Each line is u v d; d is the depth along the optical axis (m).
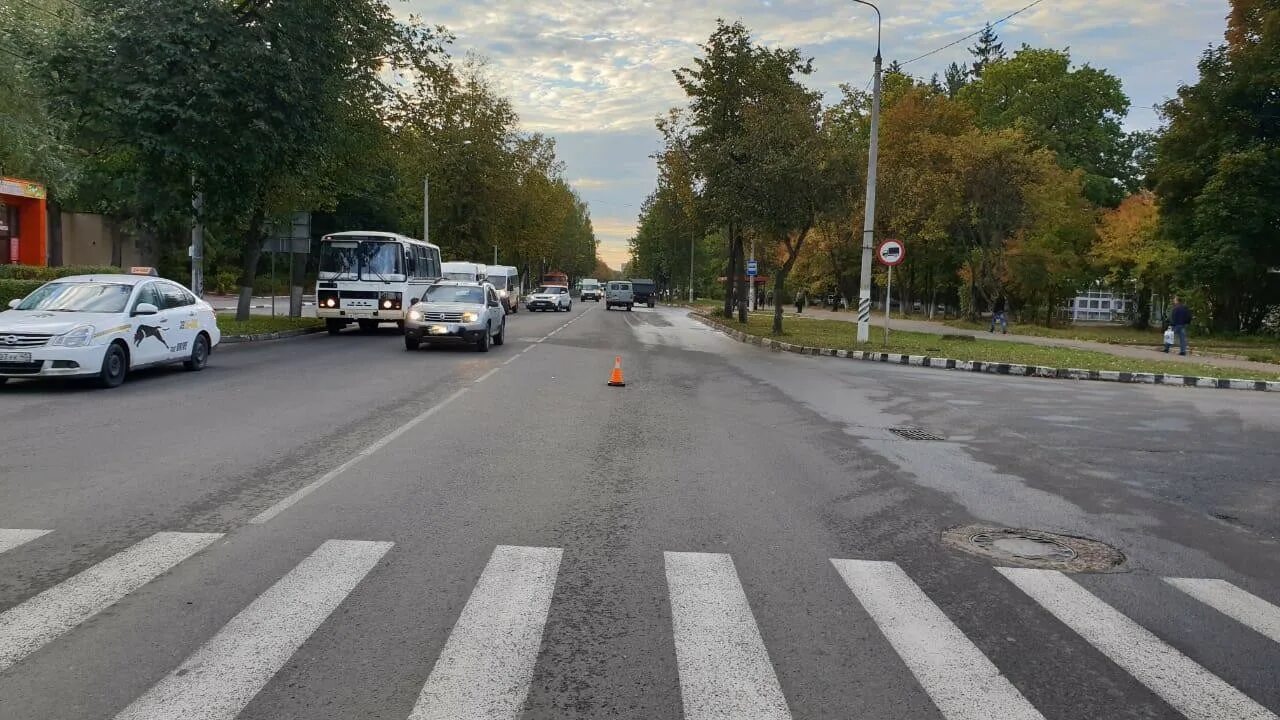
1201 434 11.05
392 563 5.10
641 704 3.47
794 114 26.50
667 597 4.68
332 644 3.96
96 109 19.27
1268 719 3.51
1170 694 3.71
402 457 8.09
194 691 3.47
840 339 26.59
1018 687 3.72
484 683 3.61
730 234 39.41
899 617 4.49
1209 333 35.53
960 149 36.66
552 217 71.56
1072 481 8.04
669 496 6.93
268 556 5.16
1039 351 24.00
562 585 4.82
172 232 47.88
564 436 9.47
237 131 19.44
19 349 11.43
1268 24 31.02
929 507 6.86
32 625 4.08
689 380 15.56
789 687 3.66
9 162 22.31
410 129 27.55
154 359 13.41
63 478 6.95
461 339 19.36
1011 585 5.05
